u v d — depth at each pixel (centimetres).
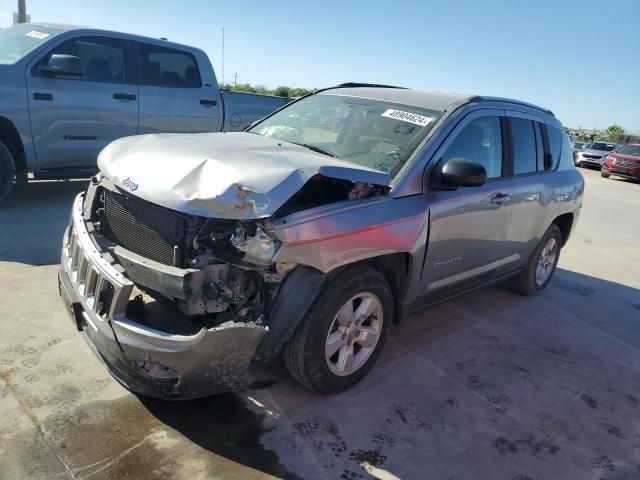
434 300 401
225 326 254
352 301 320
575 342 462
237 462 265
